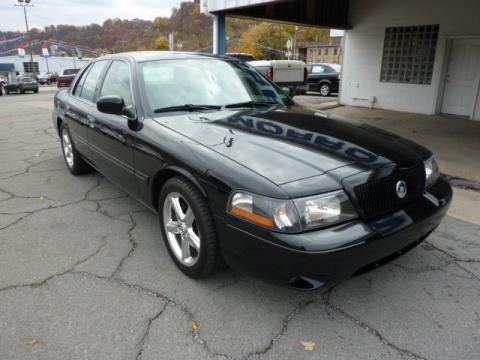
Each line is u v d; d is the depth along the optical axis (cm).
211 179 238
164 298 258
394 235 226
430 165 279
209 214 248
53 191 456
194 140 271
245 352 214
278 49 5984
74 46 7244
